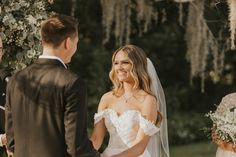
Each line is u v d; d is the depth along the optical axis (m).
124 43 11.90
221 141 5.04
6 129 3.76
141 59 4.45
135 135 4.41
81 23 12.02
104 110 4.55
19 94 3.65
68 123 3.50
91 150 3.60
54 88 3.55
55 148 3.56
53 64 3.62
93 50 13.05
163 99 4.87
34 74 3.63
